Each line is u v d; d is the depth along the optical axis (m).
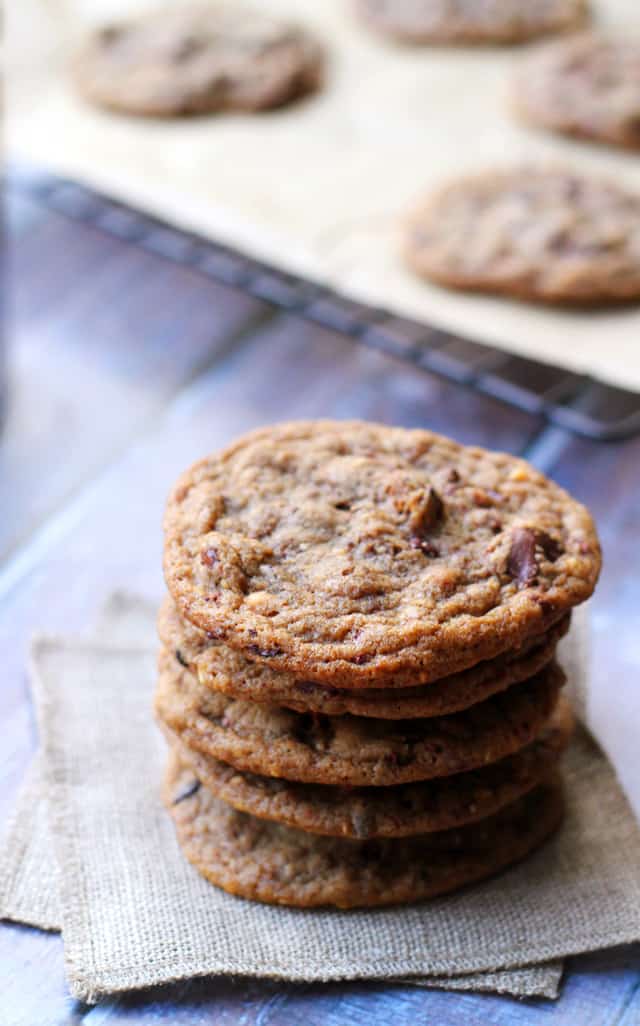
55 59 0.76
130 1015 0.45
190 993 0.46
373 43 0.76
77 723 0.51
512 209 0.66
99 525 0.58
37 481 0.60
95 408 0.63
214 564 0.46
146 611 0.54
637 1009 0.45
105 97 0.72
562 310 0.62
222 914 0.47
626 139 0.69
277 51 0.74
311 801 0.47
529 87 0.71
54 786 0.49
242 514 0.47
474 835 0.48
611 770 0.50
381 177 0.68
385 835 0.47
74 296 0.68
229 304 0.67
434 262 0.63
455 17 0.76
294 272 0.64
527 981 0.46
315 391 0.63
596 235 0.64
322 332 0.66
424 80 0.74
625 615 0.54
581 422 0.60
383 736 0.46
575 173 0.68
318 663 0.45
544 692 0.47
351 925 0.47
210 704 0.47
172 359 0.65
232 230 0.66
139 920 0.46
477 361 0.63
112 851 0.48
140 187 0.68
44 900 0.47
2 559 0.57
